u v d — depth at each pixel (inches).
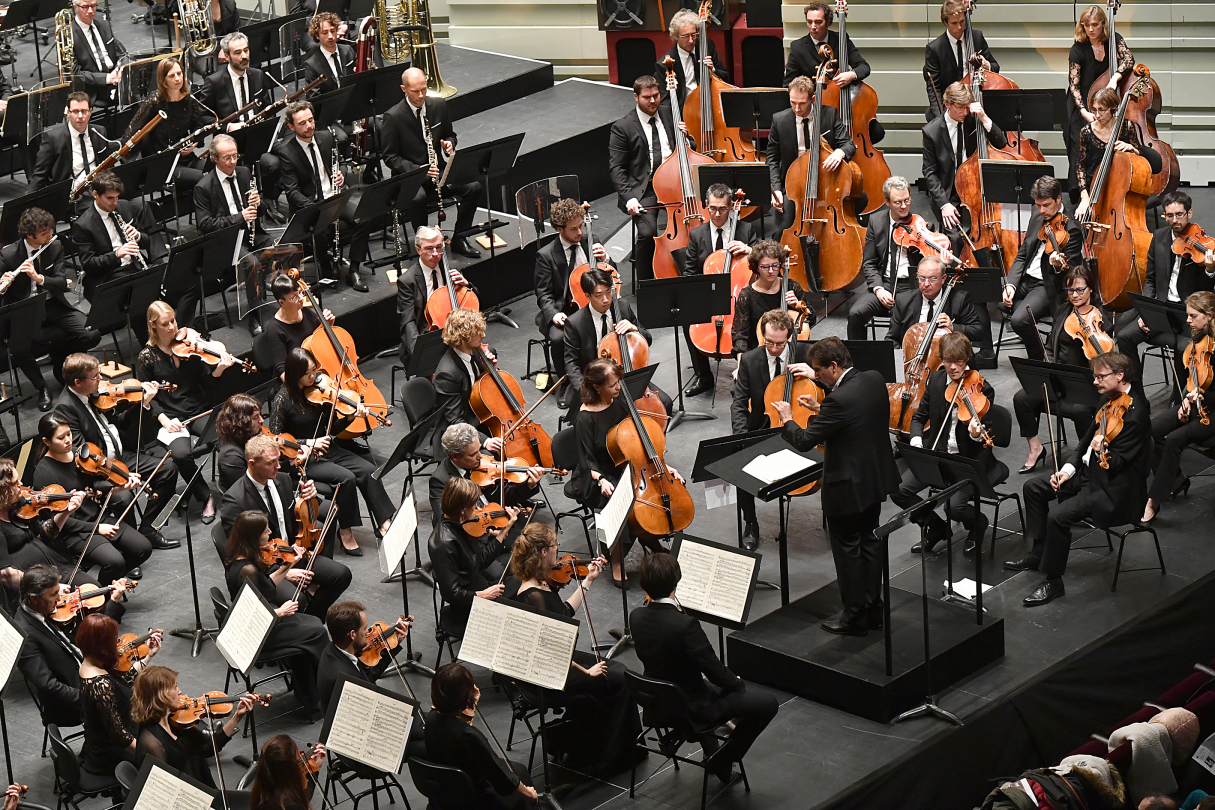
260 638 530.6
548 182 909.8
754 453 623.5
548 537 565.3
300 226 834.8
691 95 959.0
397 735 493.7
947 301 798.5
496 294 956.0
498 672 522.3
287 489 654.5
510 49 1196.5
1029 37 1042.7
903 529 717.3
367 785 568.4
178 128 943.7
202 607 669.9
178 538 723.4
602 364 676.7
